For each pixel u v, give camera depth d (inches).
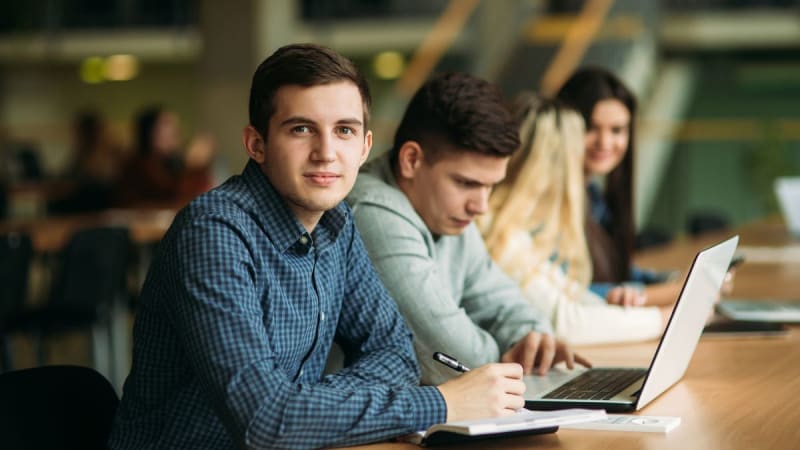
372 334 80.0
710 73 515.5
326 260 74.6
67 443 75.7
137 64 637.3
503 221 107.3
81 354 266.1
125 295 230.2
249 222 69.2
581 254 110.0
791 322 118.2
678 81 488.7
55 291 214.2
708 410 77.0
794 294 139.6
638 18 456.8
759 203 471.5
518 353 91.5
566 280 108.9
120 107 644.1
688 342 84.0
